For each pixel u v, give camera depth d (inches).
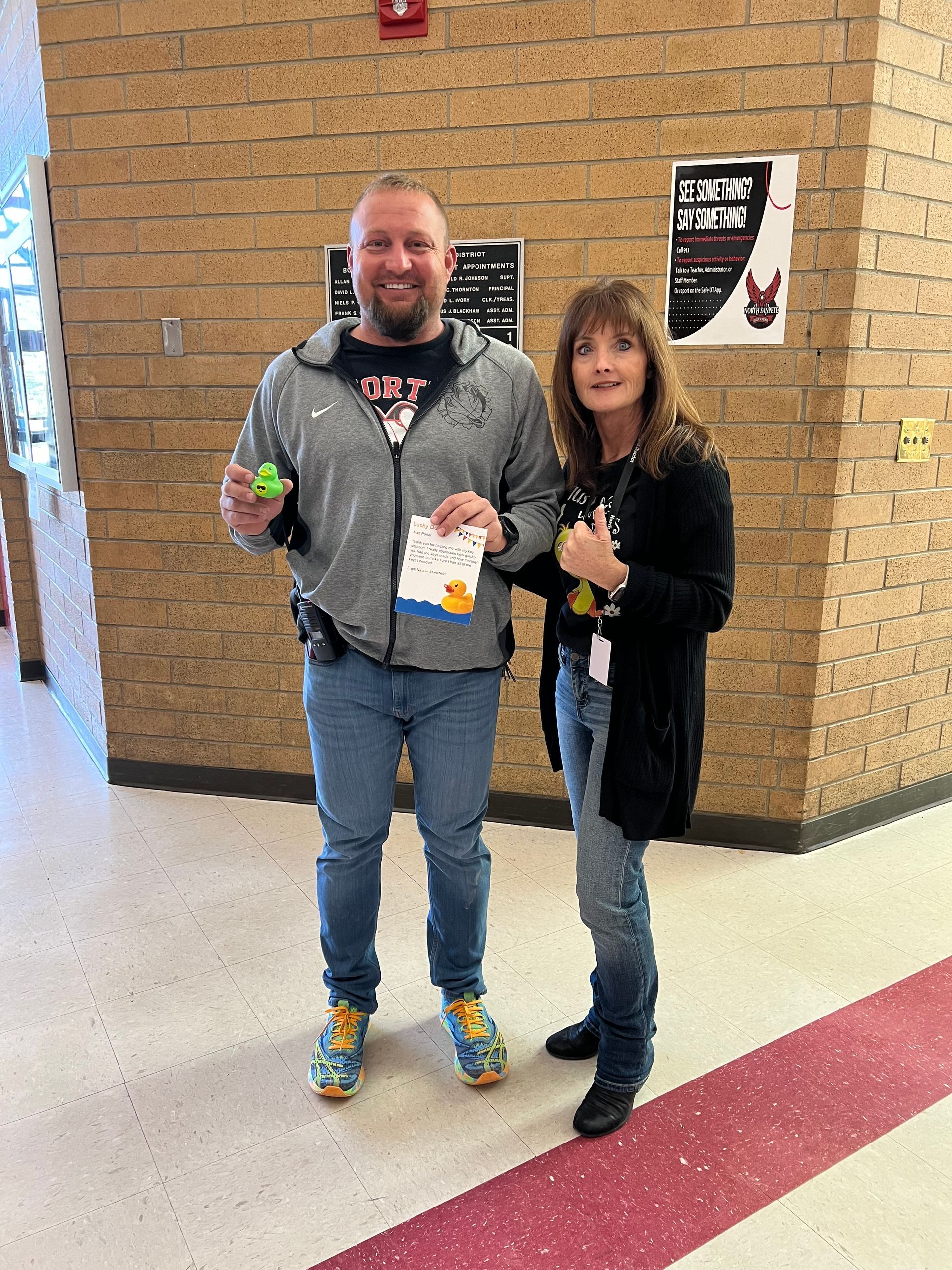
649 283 102.3
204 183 110.7
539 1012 79.7
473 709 66.8
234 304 113.2
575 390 62.2
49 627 170.1
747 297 99.8
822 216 96.3
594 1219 58.7
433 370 63.4
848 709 110.8
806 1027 77.7
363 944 71.7
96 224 114.8
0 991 82.6
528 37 98.9
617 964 64.1
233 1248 56.7
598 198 101.4
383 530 62.7
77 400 120.6
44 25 110.4
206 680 124.7
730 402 102.7
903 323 102.3
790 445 102.1
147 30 107.9
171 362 116.6
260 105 107.0
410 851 111.0
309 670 68.2
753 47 94.2
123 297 116.2
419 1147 64.8
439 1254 56.2
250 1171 62.7
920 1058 74.0
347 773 67.8
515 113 101.2
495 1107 68.7
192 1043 75.9
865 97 92.7
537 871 105.4
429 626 64.1
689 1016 79.1
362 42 102.9
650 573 56.1
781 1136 65.8
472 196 104.3
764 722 109.1
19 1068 72.9
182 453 118.7
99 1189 61.2
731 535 58.2
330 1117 67.7
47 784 131.8
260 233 110.5
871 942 90.8
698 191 98.6
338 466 62.6
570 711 65.5
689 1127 66.6
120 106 110.8
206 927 93.4
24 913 96.1
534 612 112.4
